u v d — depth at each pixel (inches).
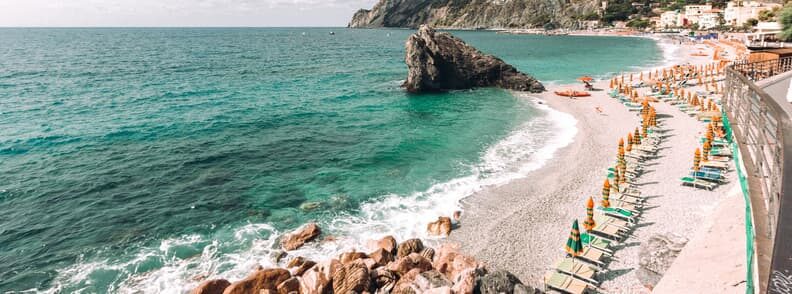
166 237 800.9
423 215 858.1
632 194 844.0
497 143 1307.8
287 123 1624.0
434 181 1025.5
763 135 388.8
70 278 682.8
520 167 1098.7
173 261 724.0
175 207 922.1
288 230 820.0
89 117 1718.8
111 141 1385.3
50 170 1130.0
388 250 720.3
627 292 592.4
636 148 1107.9
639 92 1994.3
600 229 722.2
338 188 1006.4
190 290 647.1
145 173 1114.1
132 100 2090.3
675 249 667.4
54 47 6028.5
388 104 1977.1
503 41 7372.1
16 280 677.3
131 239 795.4
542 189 952.9
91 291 651.5
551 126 1492.4
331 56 4606.3
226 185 1037.8
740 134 506.0
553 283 601.9
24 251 757.3
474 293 590.9
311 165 1165.7
